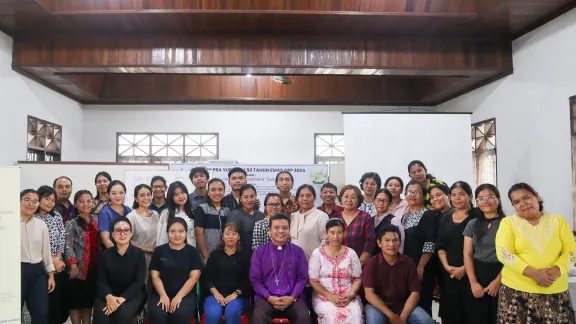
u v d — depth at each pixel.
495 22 5.25
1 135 5.34
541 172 5.23
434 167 6.06
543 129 5.19
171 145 8.03
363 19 5.12
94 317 3.15
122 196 3.67
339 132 8.19
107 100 7.80
